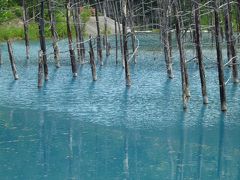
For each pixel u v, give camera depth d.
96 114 22.55
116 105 24.19
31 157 17.00
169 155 16.88
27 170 15.79
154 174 15.23
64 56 43.75
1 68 37.25
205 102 23.59
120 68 36.22
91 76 32.81
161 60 39.75
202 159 16.45
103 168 15.85
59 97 26.33
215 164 15.98
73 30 57.84
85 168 15.90
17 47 51.84
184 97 22.69
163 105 23.91
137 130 19.89
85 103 24.80
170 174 15.18
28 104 24.81
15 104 24.86
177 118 21.44
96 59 41.25
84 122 21.28
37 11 57.25
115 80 31.12
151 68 35.78
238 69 32.91
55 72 34.78
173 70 34.62
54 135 19.50
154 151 17.36
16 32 59.47
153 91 27.33
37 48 50.62
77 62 39.12
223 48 44.44
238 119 21.05
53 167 16.03
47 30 58.38
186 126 20.23
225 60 37.09
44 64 31.23
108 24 61.38
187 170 15.46
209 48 45.16
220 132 19.36
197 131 19.55
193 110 22.66
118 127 20.38
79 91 27.81
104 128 20.30
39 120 21.77
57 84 30.12
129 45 49.72
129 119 21.55
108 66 37.31
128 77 28.78
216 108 22.89
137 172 15.41
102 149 17.72
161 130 19.81
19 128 20.56
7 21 61.16
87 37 56.44
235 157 16.59
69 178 15.05
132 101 25.00
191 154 16.95
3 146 18.20
